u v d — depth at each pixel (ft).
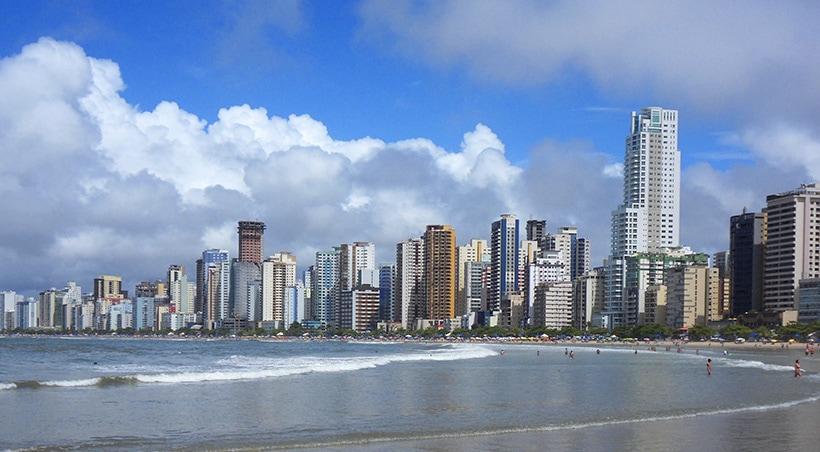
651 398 224.12
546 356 574.15
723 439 144.25
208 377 296.71
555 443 140.46
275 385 267.39
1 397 214.07
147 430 158.30
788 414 180.86
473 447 136.15
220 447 137.69
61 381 256.73
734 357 546.67
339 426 164.35
